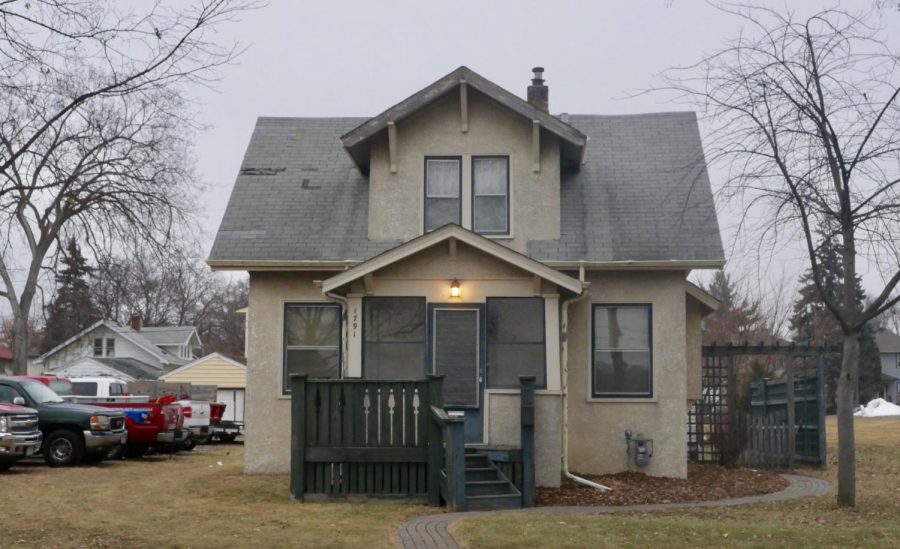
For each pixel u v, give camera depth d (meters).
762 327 43.56
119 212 27.81
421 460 14.73
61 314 43.44
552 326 16.91
